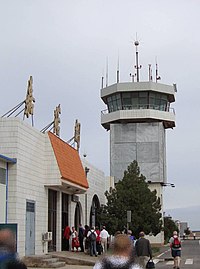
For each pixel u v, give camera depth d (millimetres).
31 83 29141
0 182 24844
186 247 56844
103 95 70562
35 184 28844
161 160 67000
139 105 68625
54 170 30688
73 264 27500
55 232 33344
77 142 42094
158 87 68312
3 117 26188
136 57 71250
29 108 29000
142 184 46000
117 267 6227
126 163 67500
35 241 28531
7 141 26000
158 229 45562
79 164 37156
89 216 44312
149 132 67625
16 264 6141
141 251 19781
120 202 44906
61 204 34875
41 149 30312
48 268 24922
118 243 6344
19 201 26000
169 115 68688
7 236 6227
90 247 31625
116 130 68500
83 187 36531
